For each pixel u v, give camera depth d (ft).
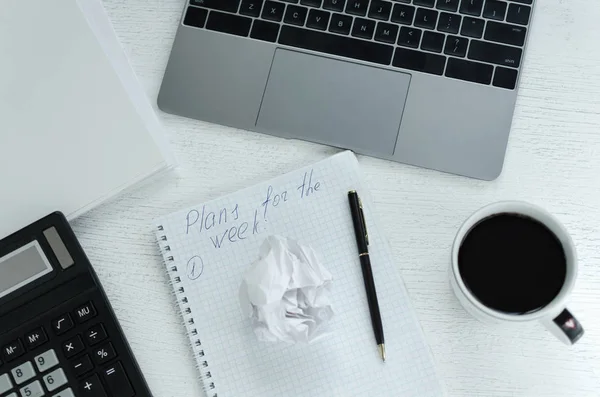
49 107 1.57
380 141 1.95
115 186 1.84
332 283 1.85
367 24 1.98
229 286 1.88
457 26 1.96
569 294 1.58
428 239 1.91
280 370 1.82
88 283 1.80
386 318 1.83
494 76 1.94
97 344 1.76
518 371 1.82
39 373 1.74
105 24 1.55
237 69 2.01
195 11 2.04
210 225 1.92
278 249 1.71
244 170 1.99
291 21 2.01
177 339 1.88
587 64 1.98
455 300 1.86
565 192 1.91
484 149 1.92
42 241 1.81
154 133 1.78
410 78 1.96
